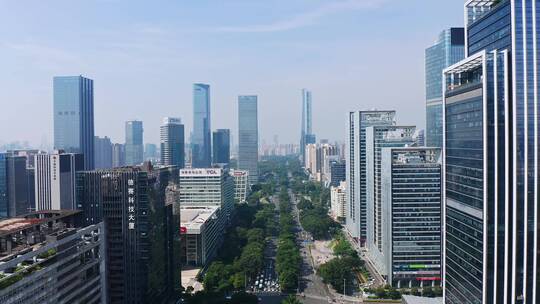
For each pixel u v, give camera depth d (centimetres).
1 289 14862
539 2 18788
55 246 18000
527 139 19025
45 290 17225
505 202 19388
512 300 19500
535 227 19188
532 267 19325
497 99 19325
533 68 18912
